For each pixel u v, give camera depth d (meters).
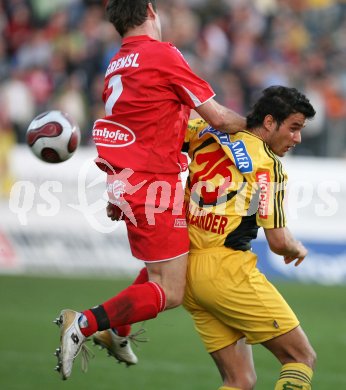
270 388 24.84
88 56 56.72
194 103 18.47
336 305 40.03
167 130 18.58
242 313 18.53
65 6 61.53
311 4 65.25
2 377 25.44
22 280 45.16
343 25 64.69
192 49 57.91
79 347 17.95
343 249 47.66
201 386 24.97
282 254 19.09
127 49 19.03
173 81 18.42
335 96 56.84
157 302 18.31
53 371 26.41
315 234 47.47
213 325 19.39
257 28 62.38
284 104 18.55
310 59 60.09
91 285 43.78
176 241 18.61
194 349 30.56
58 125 20.34
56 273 47.66
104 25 58.81
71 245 47.72
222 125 18.62
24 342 30.62
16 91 53.28
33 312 36.47
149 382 25.34
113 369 27.14
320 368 27.42
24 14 61.50
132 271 47.69
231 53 59.41
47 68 56.53
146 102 18.45
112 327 18.17
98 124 19.16
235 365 19.36
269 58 59.91
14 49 60.19
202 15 61.91
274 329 18.44
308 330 33.97
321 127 52.75
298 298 41.75
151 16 19.25
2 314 35.94
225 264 18.56
